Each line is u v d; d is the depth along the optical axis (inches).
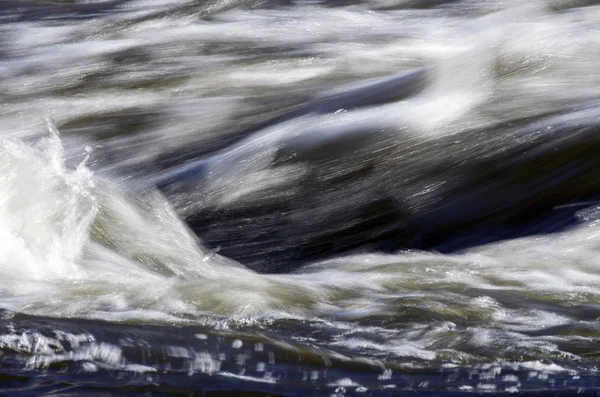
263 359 382.9
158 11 1732.3
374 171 668.7
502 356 391.5
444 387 361.4
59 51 1514.5
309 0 1647.4
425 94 810.8
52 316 425.7
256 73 1214.3
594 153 629.9
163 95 1145.4
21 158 549.6
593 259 534.6
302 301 461.4
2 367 367.2
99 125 1019.9
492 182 632.4
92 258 511.8
